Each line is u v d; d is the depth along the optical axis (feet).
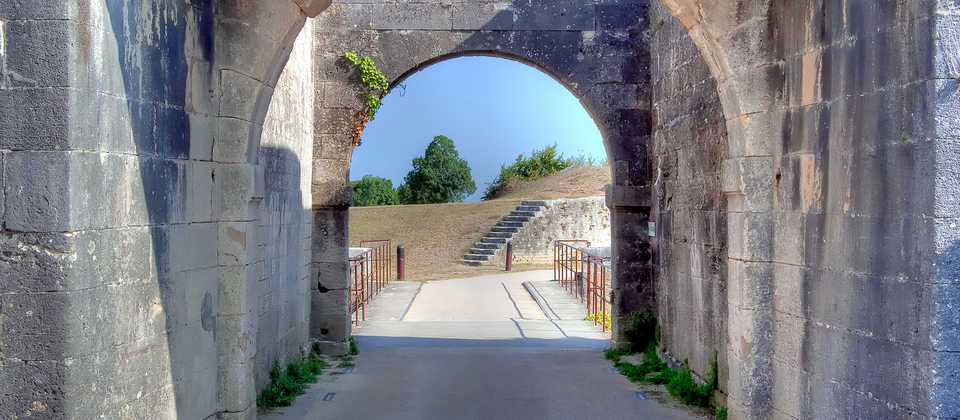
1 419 12.55
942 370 12.47
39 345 12.44
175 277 16.02
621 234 32.12
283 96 25.59
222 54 18.10
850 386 14.82
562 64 32.07
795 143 17.10
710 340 23.45
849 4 14.92
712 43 18.28
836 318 15.31
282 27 18.10
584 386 26.53
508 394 25.31
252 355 18.95
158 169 15.28
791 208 17.22
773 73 17.95
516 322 46.06
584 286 61.16
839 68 15.28
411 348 34.91
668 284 28.60
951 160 12.46
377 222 103.76
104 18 13.20
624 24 32.19
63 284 12.41
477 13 31.94
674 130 27.78
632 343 31.99
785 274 17.47
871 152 14.12
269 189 23.76
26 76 12.46
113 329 13.65
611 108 32.09
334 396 24.77
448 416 22.52
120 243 13.85
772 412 18.03
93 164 12.98
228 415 18.22
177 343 16.11
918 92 12.85
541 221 91.35
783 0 17.72
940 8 12.52
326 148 31.71
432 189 149.89
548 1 32.14
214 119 17.98
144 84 14.74
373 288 62.64
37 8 12.45
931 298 12.53
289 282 26.94
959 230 12.46
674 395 25.07
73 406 12.56
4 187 12.49
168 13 15.74
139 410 14.55
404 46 31.91
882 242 13.80
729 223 19.17
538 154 151.64
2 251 12.49
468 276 75.66
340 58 31.81
